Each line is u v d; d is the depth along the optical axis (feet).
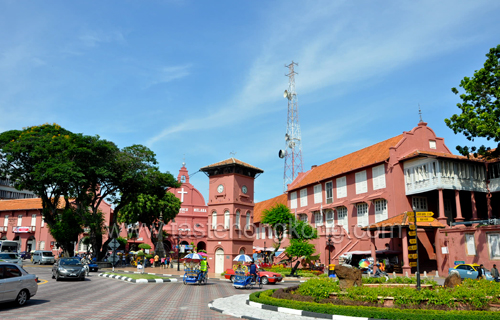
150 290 65.77
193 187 216.54
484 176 111.45
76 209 140.46
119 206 149.18
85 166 128.77
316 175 155.22
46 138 129.18
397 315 35.96
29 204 206.59
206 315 41.29
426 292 41.11
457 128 85.81
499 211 113.70
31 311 41.37
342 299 43.86
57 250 195.52
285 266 129.90
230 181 124.98
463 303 39.81
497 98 80.48
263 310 44.09
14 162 132.46
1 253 111.04
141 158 143.13
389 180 113.19
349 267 49.96
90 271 114.42
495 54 80.84
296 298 47.26
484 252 87.15
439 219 101.91
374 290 43.21
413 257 95.55
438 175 102.94
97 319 37.32
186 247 181.57
